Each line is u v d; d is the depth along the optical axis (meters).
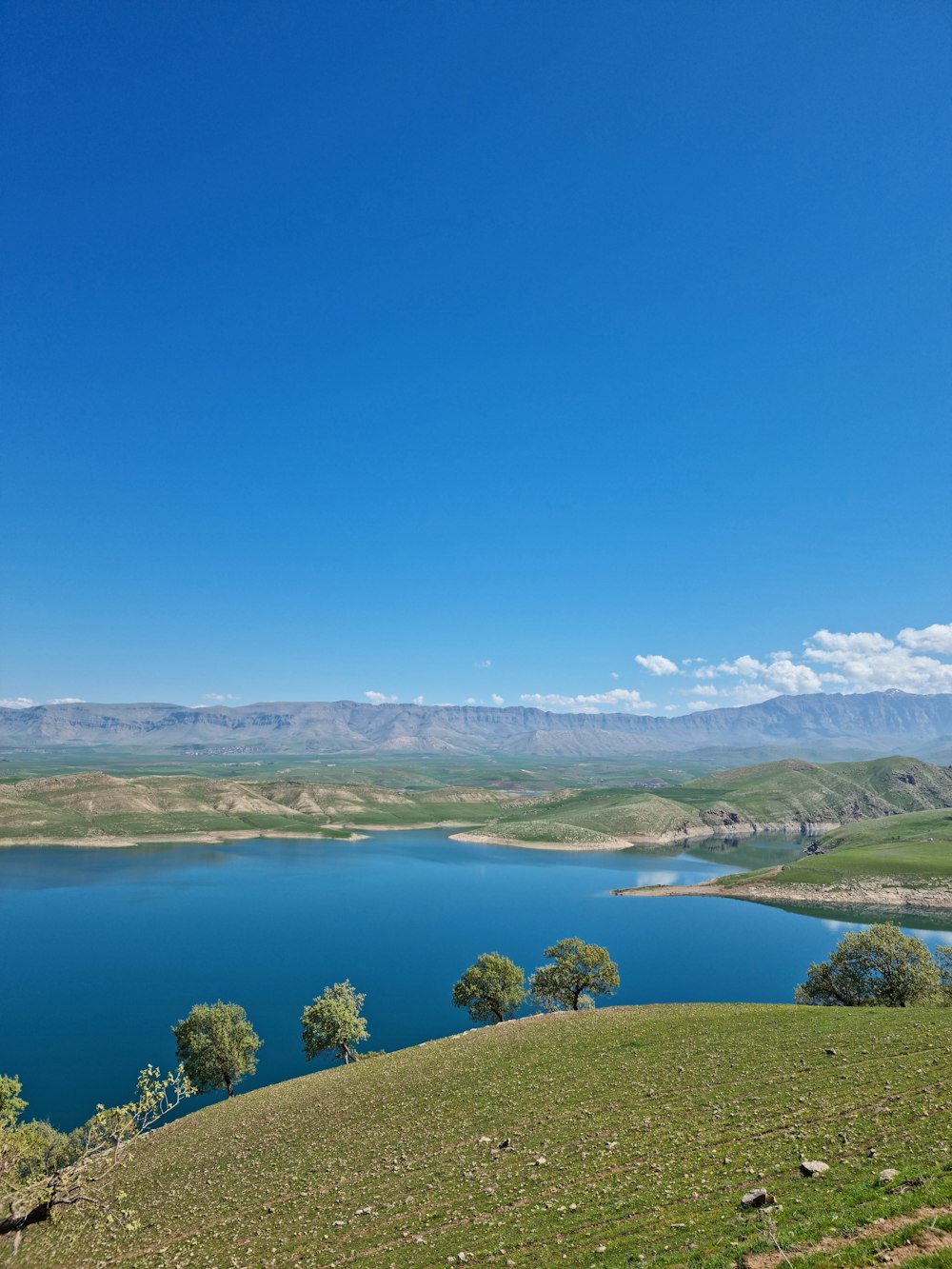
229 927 164.38
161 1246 33.16
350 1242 28.80
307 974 126.75
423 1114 45.09
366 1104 49.97
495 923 167.38
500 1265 23.61
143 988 119.06
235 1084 80.12
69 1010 107.94
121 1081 81.50
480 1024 98.19
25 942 150.00
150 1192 42.06
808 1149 27.59
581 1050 52.72
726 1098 36.88
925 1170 22.16
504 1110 42.41
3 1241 30.16
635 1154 31.70
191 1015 75.25
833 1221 19.69
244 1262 29.06
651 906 186.62
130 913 179.75
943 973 72.31
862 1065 38.12
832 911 174.75
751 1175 26.33
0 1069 85.25
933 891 181.50
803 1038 45.97
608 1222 24.95
